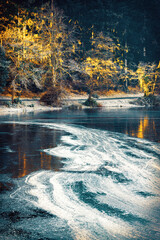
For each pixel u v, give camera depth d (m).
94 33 63.94
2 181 4.67
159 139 10.16
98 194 4.00
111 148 8.19
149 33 80.00
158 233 2.81
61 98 43.69
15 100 35.81
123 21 74.56
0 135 11.12
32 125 15.34
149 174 5.19
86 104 44.75
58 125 15.37
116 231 2.85
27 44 39.47
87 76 58.66
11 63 38.34
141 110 33.97
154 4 78.50
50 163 6.13
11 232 2.82
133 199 3.79
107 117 22.02
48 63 47.22
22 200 3.73
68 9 66.19
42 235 2.76
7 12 36.66
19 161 6.33
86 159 6.60
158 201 3.71
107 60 62.38
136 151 7.71
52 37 47.31
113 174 5.19
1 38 36.69
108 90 69.62
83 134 11.54
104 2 70.50
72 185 4.45
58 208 3.45
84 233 2.80
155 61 75.56
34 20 45.53
